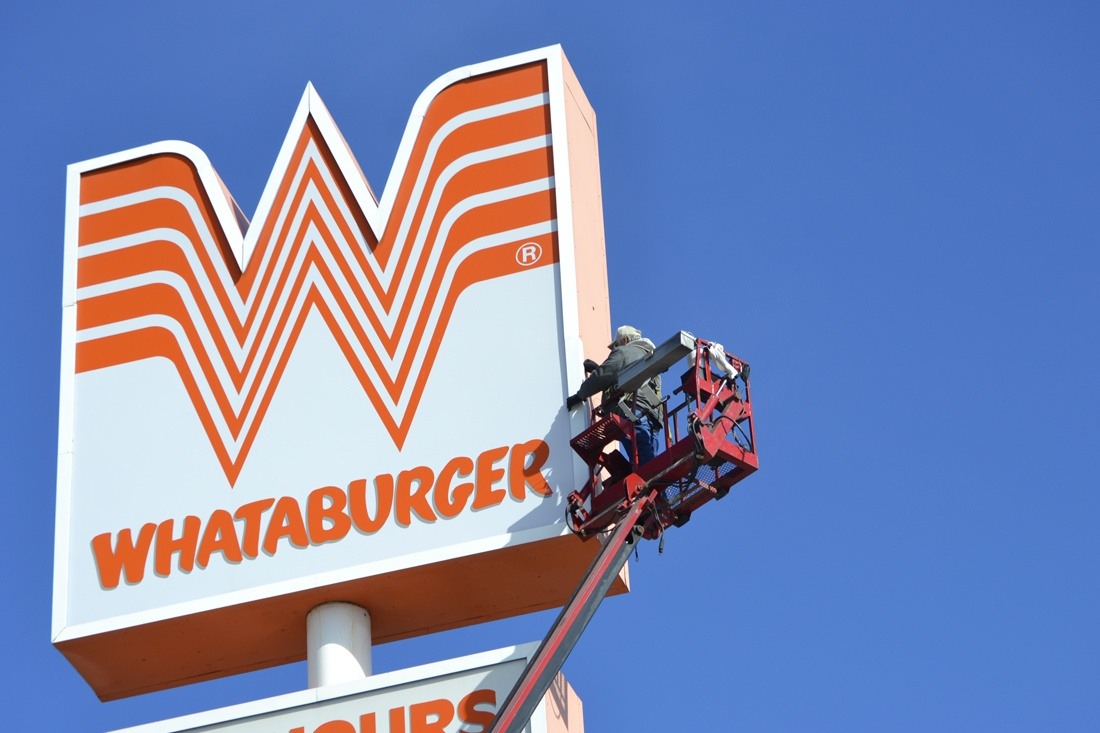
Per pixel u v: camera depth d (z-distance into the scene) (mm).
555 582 26031
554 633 23156
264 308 27516
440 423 26281
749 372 25625
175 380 27438
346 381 26859
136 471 26984
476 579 25953
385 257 27344
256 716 25344
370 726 25016
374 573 25703
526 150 27422
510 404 26109
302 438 26688
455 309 26797
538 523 25406
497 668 25062
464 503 25797
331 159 28094
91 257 28328
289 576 26000
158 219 28344
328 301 27328
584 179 27812
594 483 25391
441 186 27484
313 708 25266
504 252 26922
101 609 26344
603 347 27109
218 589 26141
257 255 27844
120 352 27719
